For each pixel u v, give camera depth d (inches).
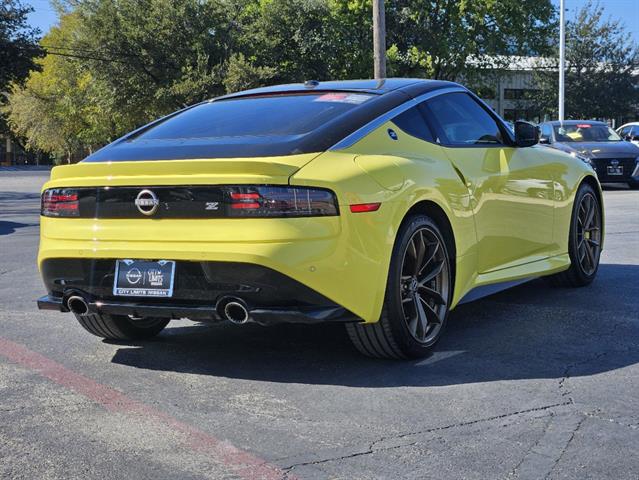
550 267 201.8
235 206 128.8
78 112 1936.5
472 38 1407.5
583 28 1800.0
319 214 128.8
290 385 137.9
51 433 115.6
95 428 117.5
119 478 99.1
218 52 1338.6
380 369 146.3
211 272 131.0
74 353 163.8
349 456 104.6
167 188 133.4
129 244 136.9
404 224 144.4
